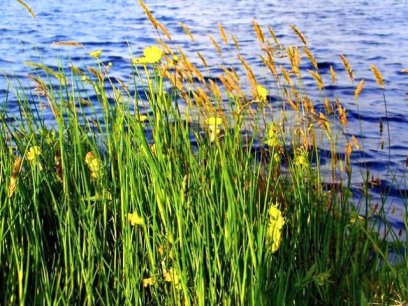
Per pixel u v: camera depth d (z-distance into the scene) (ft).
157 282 7.93
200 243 7.57
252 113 11.34
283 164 11.88
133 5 101.86
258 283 7.30
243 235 7.44
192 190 8.21
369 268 9.70
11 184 7.48
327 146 19.02
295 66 11.87
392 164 20.86
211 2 108.27
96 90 10.07
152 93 8.84
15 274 7.71
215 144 8.56
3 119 9.56
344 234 9.56
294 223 8.84
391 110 29.99
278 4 105.50
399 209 16.30
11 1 112.16
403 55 50.06
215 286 7.63
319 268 8.58
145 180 8.56
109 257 8.38
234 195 7.57
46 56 50.49
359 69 43.73
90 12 91.66
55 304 7.53
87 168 9.04
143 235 8.36
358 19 81.15
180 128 9.16
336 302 8.59
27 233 7.77
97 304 8.20
